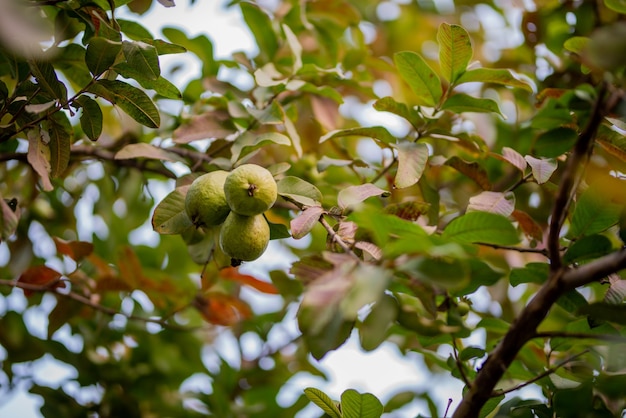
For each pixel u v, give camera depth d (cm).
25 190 200
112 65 160
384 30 230
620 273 166
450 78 175
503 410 167
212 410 206
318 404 160
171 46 162
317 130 202
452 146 206
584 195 157
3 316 205
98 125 163
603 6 196
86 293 194
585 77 192
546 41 203
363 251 156
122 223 213
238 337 216
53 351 201
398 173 165
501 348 146
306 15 211
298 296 203
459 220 146
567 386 162
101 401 203
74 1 163
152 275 203
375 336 142
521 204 199
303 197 161
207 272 195
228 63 203
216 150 187
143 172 197
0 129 166
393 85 217
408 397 205
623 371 157
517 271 165
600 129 167
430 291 149
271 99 187
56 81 158
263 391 213
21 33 140
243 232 157
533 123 185
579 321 162
